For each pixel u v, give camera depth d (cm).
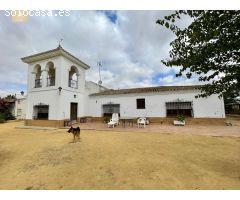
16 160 520
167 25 283
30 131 1145
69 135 927
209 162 447
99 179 359
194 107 1339
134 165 438
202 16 241
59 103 1336
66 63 1452
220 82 298
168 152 553
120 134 922
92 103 1759
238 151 545
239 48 237
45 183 350
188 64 280
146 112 1505
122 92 1652
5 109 2442
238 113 2438
